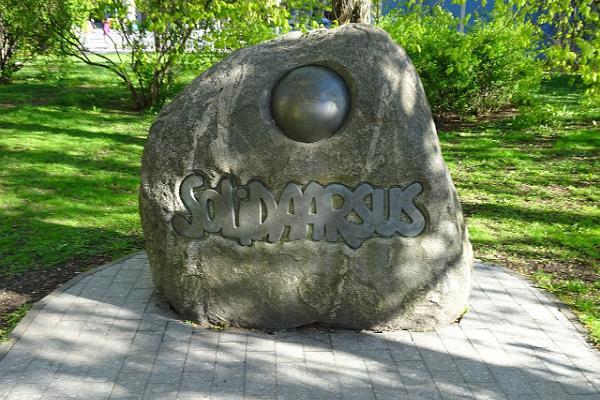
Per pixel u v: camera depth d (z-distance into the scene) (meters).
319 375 3.87
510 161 9.77
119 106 13.67
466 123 12.70
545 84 18.23
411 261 4.29
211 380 3.80
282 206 4.26
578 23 7.10
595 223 7.06
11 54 16.06
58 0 12.74
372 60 4.20
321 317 4.43
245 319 4.46
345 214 4.24
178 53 12.40
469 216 7.29
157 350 4.12
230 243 4.35
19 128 11.05
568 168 9.37
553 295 5.11
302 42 4.38
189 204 4.34
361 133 4.16
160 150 4.35
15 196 7.52
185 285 4.46
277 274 4.34
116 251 6.00
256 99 4.25
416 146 4.18
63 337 4.25
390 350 4.18
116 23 12.53
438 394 3.71
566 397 3.71
